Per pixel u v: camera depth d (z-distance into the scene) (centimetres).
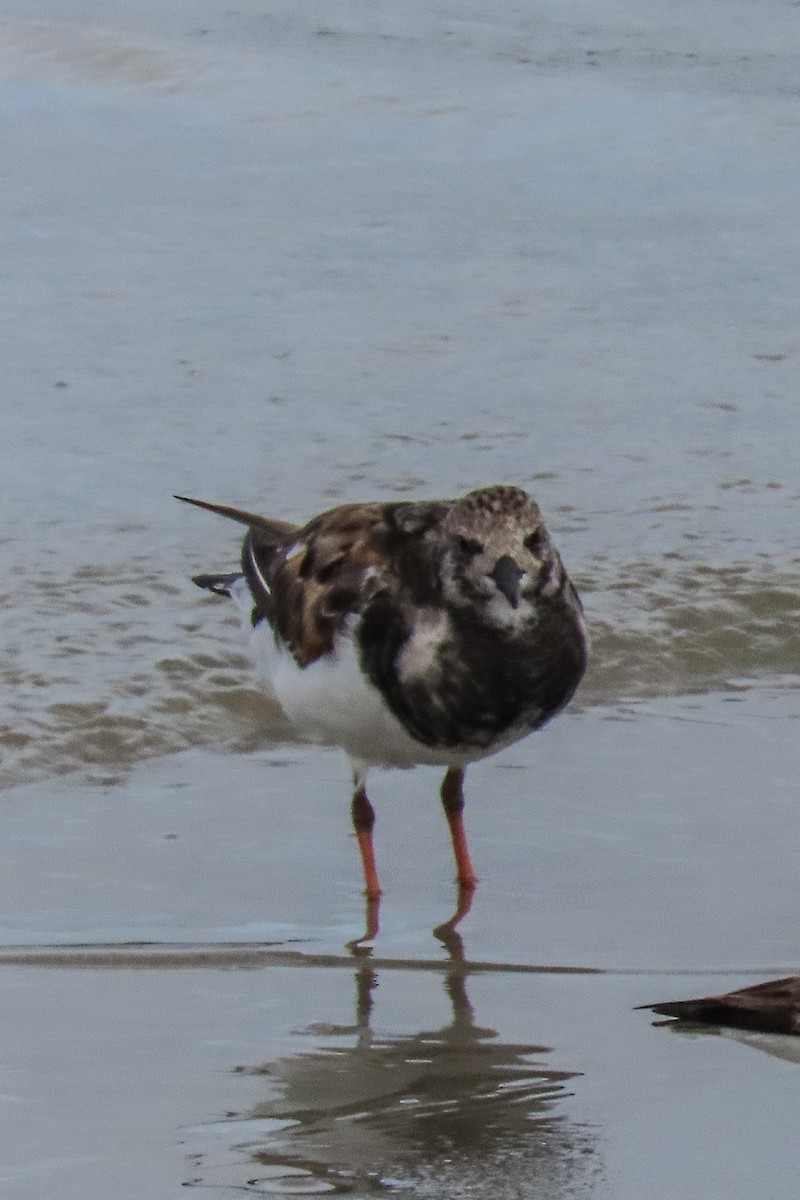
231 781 1109
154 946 895
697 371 1795
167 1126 716
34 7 2919
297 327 1888
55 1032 799
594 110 2589
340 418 1670
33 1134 708
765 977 872
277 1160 689
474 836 1043
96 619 1285
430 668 950
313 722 998
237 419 1664
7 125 2533
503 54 2795
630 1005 841
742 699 1250
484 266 2067
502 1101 740
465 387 1748
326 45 2816
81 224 2180
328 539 989
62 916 923
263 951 898
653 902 955
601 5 3002
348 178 2355
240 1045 793
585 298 1981
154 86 2678
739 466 1595
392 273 2047
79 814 1051
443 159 2430
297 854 1018
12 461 1563
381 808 1082
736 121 2548
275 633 1011
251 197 2286
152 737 1150
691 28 2911
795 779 1113
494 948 908
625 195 2305
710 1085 757
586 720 1205
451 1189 666
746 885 974
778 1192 667
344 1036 804
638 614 1334
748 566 1408
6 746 1117
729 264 2084
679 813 1066
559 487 1541
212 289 1988
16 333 1856
